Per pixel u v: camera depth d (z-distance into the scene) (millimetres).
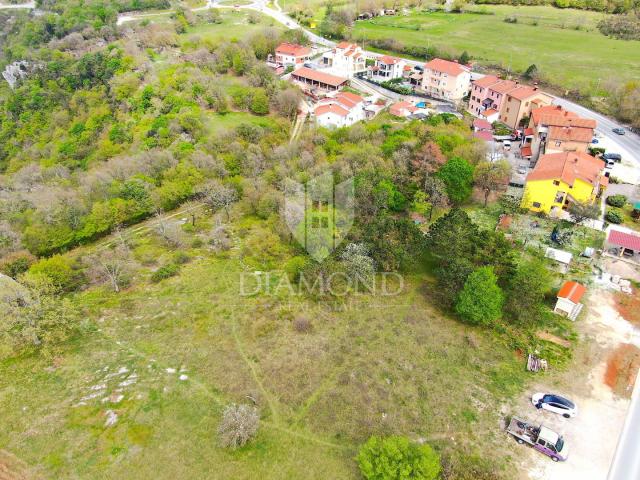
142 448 35094
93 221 62094
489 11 181000
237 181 70562
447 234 51844
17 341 43656
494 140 90750
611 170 78312
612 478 33375
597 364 42688
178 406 38344
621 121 97375
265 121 95250
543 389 40281
